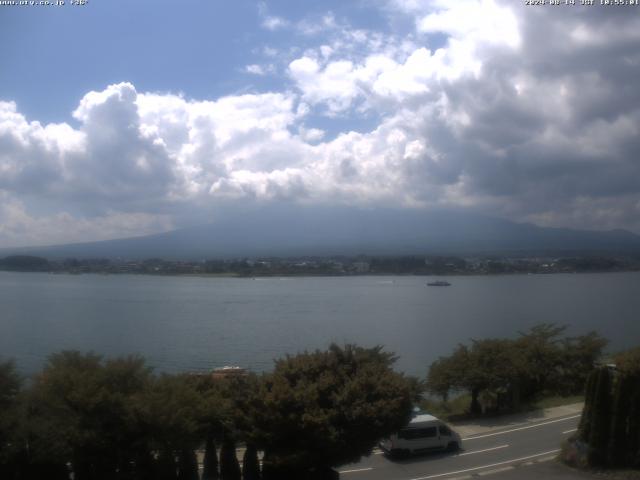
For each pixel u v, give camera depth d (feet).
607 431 69.97
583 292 600.39
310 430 63.00
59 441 60.13
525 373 116.06
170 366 210.59
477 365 115.65
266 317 395.14
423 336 296.30
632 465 68.28
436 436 88.53
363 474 79.77
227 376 81.35
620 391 69.00
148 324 353.72
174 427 63.05
